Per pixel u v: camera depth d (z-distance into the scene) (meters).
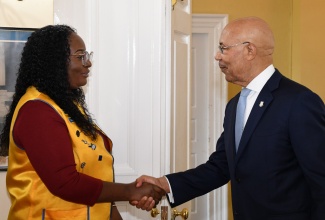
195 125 5.44
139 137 2.71
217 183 2.49
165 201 2.62
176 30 2.77
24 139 1.81
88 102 2.70
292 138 2.02
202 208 5.45
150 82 2.70
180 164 2.84
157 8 2.68
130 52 2.71
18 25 2.59
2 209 2.61
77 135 1.92
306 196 2.07
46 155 1.79
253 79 2.20
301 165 2.01
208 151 5.44
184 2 2.89
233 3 5.48
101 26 2.71
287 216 2.05
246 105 2.23
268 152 2.07
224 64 2.22
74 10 2.68
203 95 5.45
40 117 1.82
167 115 2.67
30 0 2.60
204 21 5.40
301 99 2.04
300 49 5.22
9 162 1.93
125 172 2.70
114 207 2.32
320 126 2.00
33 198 1.87
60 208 1.89
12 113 2.01
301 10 5.18
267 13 5.54
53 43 1.93
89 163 1.95
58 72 1.93
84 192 1.85
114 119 2.72
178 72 2.80
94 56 2.69
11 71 2.57
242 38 2.17
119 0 2.71
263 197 2.08
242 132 2.18
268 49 2.19
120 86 2.72
